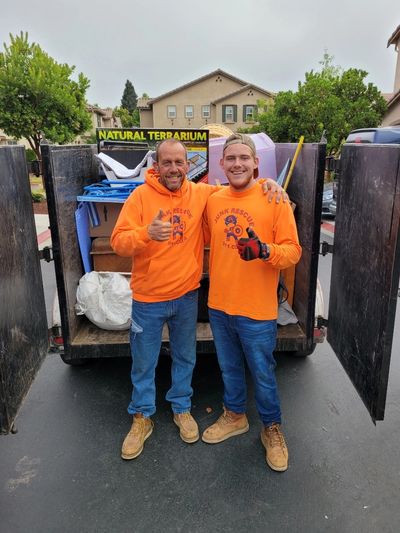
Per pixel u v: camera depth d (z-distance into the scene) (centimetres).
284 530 213
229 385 273
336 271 292
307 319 310
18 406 232
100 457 266
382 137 791
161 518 221
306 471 253
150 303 253
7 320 218
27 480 247
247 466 257
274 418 264
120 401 327
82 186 352
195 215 250
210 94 4278
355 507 227
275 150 408
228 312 247
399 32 2036
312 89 1833
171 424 298
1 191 217
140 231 229
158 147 234
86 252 340
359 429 291
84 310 318
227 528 215
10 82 1270
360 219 245
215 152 396
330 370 369
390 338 211
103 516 223
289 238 230
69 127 1434
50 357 396
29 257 262
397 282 203
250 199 235
